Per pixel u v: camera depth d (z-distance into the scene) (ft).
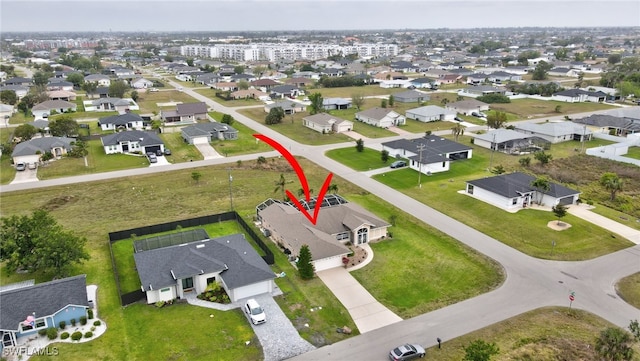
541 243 180.45
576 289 148.87
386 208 217.97
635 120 394.73
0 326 119.75
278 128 395.55
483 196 227.61
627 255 170.91
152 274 145.69
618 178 235.61
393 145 310.04
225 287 145.89
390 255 173.17
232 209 218.38
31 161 283.38
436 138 321.52
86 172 272.10
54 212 214.90
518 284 151.74
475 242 182.19
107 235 189.98
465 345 121.70
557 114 450.71
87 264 165.37
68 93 528.63
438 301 143.23
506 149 322.55
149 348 121.19
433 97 556.92
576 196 219.61
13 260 149.59
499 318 133.80
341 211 192.65
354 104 495.82
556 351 119.24
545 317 134.00
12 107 449.48
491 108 484.74
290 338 125.70
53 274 157.69
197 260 150.61
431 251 175.52
